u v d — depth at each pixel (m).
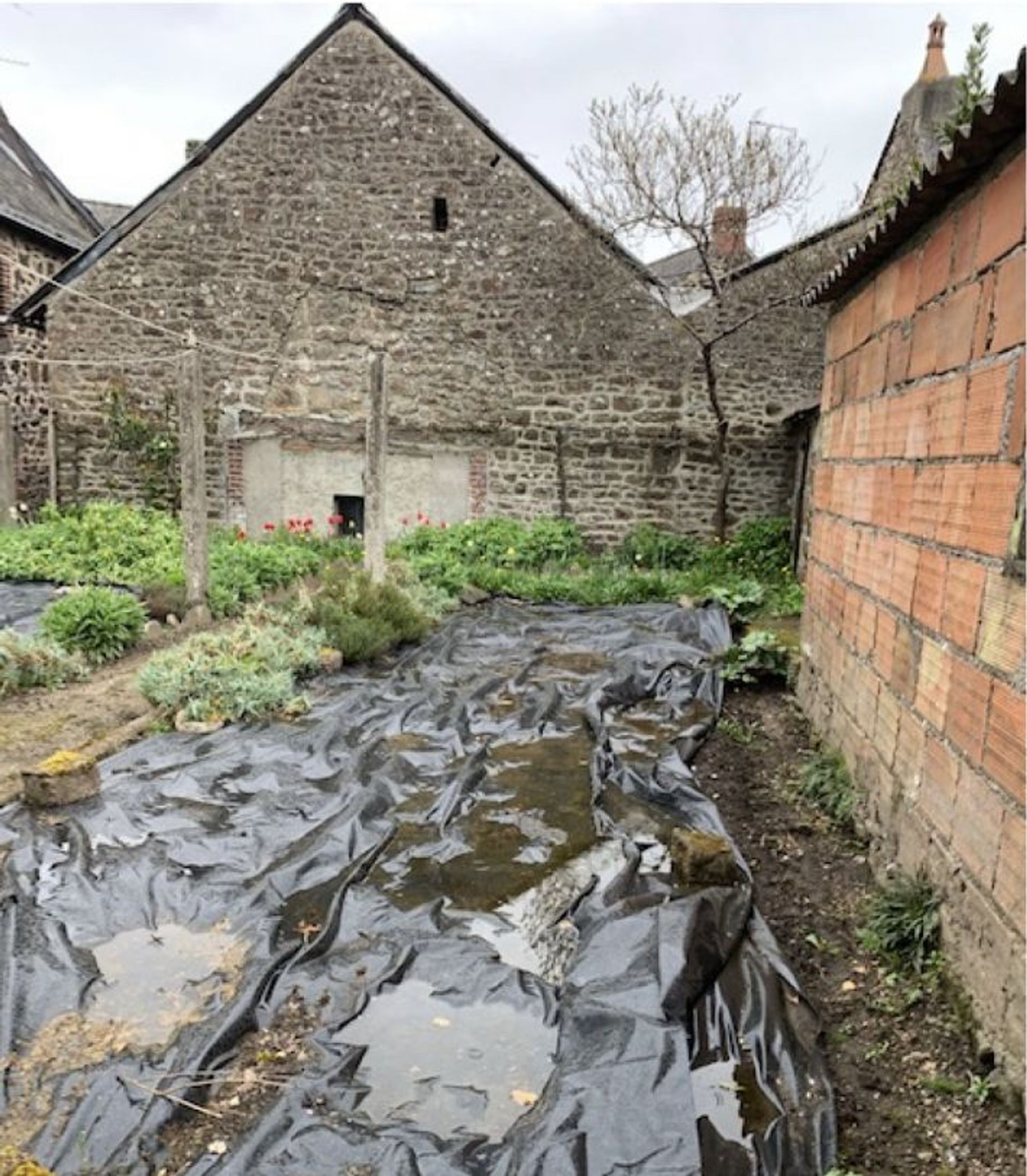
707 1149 2.19
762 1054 2.56
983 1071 2.48
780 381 11.26
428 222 11.20
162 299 11.44
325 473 11.80
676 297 12.71
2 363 11.85
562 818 4.30
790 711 6.02
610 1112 2.22
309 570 9.64
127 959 3.01
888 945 3.10
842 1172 2.13
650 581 9.70
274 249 11.29
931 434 3.33
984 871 2.63
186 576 7.66
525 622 8.54
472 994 2.84
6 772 4.43
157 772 4.54
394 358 11.55
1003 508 2.61
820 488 5.55
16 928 3.07
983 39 3.39
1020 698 2.44
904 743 3.49
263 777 4.58
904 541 3.62
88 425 11.74
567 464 11.66
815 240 10.70
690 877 3.48
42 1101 2.34
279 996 2.82
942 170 2.90
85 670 6.07
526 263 11.23
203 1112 2.32
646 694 6.34
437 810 4.33
